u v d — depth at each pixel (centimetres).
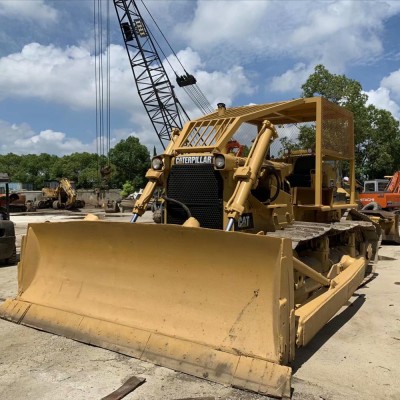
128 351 390
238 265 364
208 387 337
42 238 491
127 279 424
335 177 688
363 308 578
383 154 2909
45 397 328
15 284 702
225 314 368
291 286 354
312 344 445
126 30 2952
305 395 333
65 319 442
